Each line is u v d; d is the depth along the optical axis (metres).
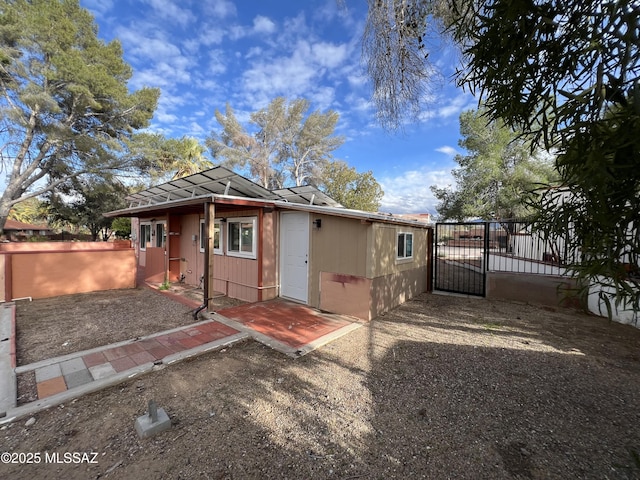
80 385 3.03
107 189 17.03
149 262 9.81
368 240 5.35
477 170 13.84
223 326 4.95
